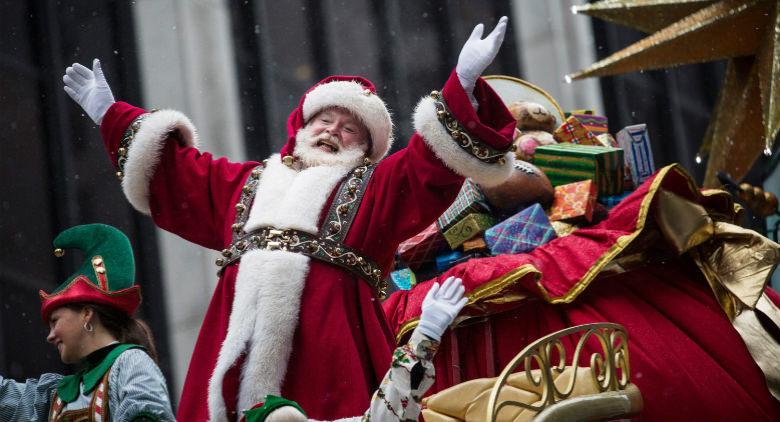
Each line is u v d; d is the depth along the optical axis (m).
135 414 14.48
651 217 20.69
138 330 16.16
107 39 37.19
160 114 16.19
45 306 15.80
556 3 50.16
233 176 15.95
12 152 34.41
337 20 49.91
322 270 14.58
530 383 15.80
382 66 51.03
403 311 20.16
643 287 20.19
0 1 35.66
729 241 20.53
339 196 15.07
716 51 25.70
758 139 26.19
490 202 22.09
